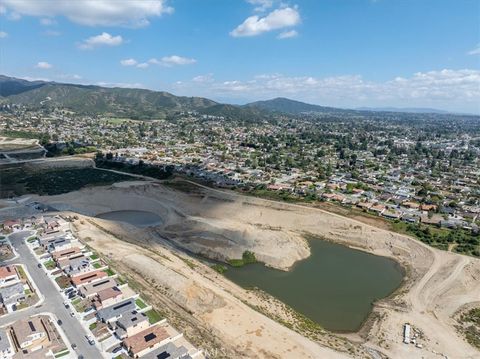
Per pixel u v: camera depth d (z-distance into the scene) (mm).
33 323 68562
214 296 86625
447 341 77125
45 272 90562
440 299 92938
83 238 115500
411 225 134875
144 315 71875
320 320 84688
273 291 96875
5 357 61344
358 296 96125
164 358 61719
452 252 114812
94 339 66938
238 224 140250
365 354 72312
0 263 94500
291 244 121125
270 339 73812
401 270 112375
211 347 67812
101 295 77625
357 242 130750
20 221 125812
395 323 83062
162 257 109500
